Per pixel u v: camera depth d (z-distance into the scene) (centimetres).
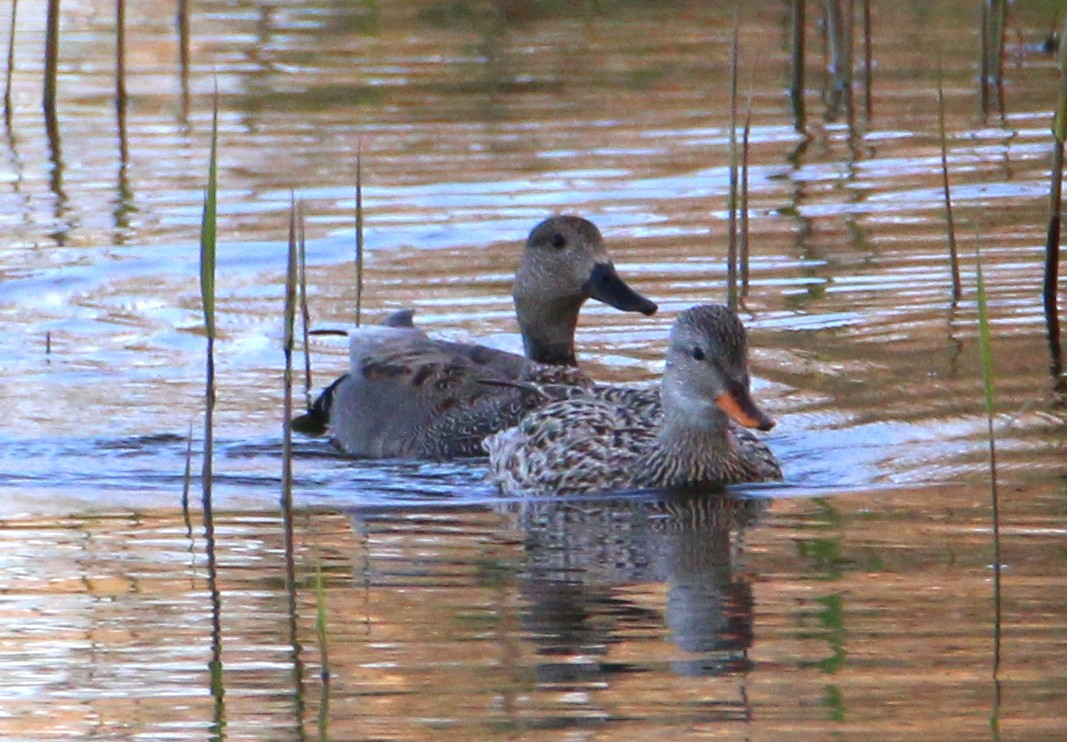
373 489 1290
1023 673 870
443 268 1764
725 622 953
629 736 812
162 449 1365
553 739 811
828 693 853
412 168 2036
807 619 954
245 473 1324
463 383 1440
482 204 1912
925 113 2253
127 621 975
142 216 1892
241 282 1734
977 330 1534
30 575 1056
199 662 916
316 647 931
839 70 2445
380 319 1642
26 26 2738
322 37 2698
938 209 1869
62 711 854
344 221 1873
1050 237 1555
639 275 1705
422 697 864
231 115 2275
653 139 2147
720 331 1247
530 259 1541
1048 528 1100
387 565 1077
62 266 1758
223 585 1039
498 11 2850
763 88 2386
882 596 987
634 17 2812
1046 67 2464
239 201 1936
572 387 1422
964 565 1036
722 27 2748
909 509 1159
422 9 2855
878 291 1642
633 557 1083
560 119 2236
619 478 1269
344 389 1465
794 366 1474
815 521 1150
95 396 1474
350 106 2309
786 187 1967
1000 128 2170
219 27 2753
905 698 847
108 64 2541
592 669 894
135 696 872
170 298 1703
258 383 1529
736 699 850
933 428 1328
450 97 2342
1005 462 1248
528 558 1087
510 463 1326
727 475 1263
